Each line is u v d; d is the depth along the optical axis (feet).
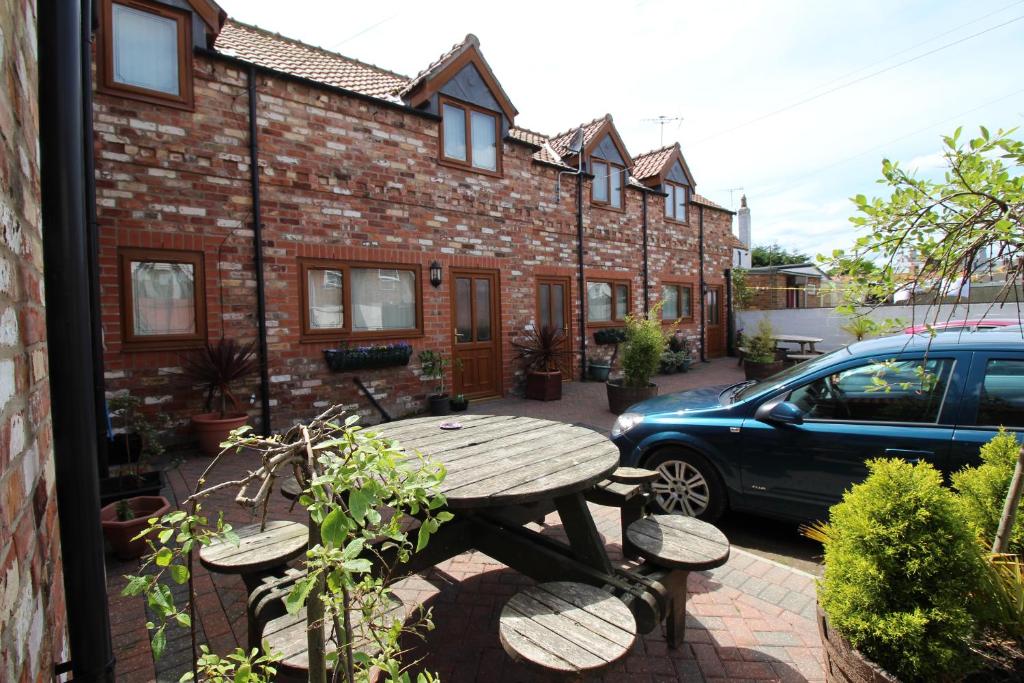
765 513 13.06
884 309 39.81
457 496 7.40
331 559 3.43
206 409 20.71
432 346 28.63
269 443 3.99
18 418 3.32
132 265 19.54
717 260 55.21
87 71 14.69
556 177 36.68
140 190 19.56
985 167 7.27
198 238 20.80
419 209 28.02
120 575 10.93
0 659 2.55
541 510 10.76
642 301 45.09
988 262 7.68
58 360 4.53
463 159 30.50
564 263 37.60
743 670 8.27
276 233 22.84
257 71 22.15
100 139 18.75
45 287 4.55
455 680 8.02
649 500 11.27
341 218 24.89
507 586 10.88
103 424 15.05
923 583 6.19
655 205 46.39
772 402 13.03
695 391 16.96
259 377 22.36
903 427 11.55
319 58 30.17
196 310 20.92
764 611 9.96
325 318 24.73
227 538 3.92
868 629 6.35
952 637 5.98
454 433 11.60
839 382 12.61
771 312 57.21
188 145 20.56
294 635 6.28
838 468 11.97
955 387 11.28
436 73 27.99
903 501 6.40
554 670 5.42
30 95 4.46
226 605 9.90
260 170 22.38
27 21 4.37
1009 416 10.76
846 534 6.78
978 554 6.44
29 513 3.50
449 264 29.50
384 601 4.39
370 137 25.89
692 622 9.61
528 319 34.63
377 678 7.57
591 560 8.32
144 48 19.76
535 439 10.98
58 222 4.55
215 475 17.34
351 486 3.62
